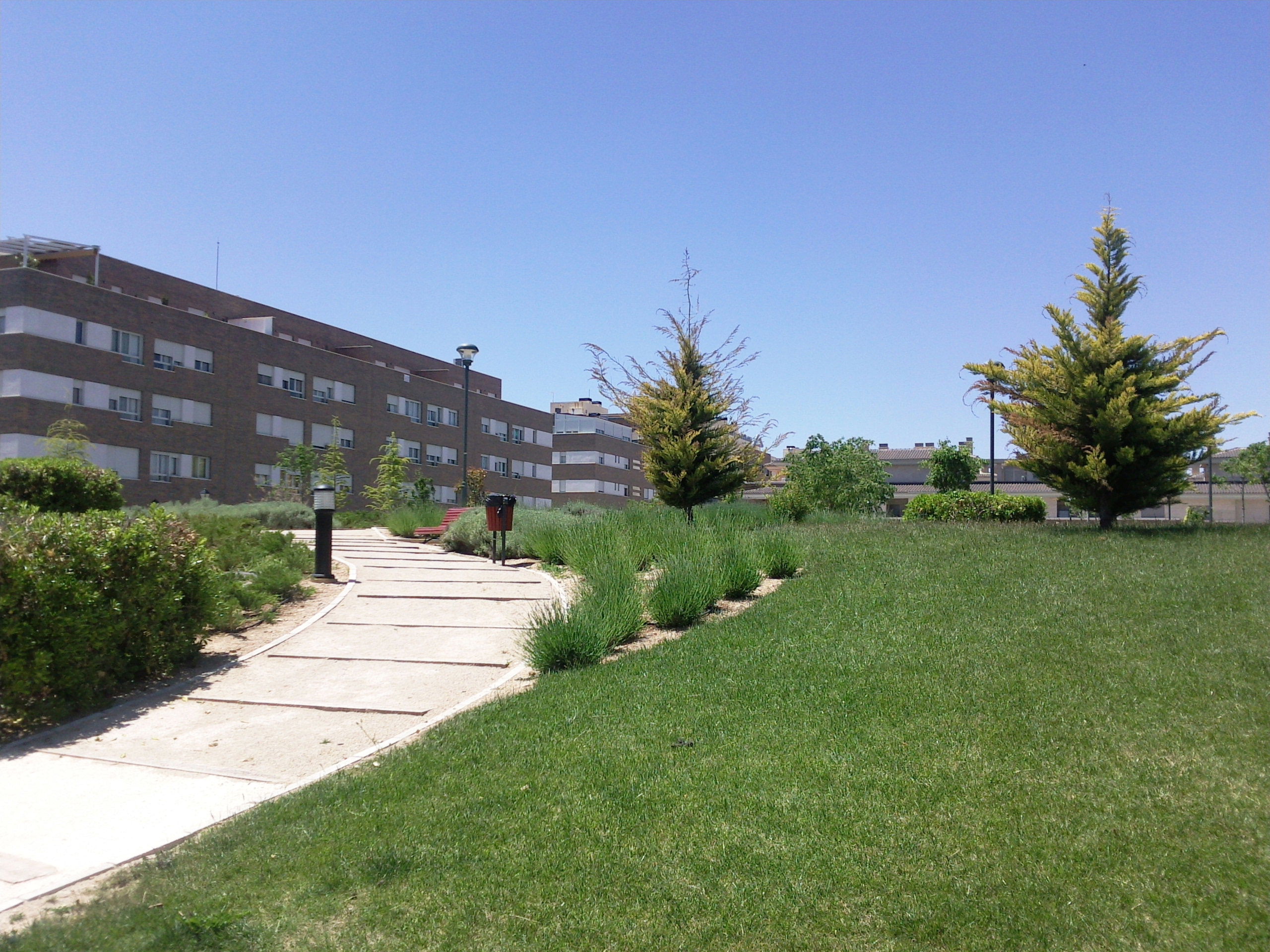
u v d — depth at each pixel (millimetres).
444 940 3502
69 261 41312
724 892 3695
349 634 9219
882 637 7258
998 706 5508
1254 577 8602
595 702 6297
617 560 9992
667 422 16391
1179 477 13898
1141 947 3154
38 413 34094
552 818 4477
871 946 3277
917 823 4133
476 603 10500
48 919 3812
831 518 20781
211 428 41688
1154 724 5051
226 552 11320
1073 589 8461
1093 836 3895
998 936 3281
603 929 3508
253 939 3562
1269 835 3791
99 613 7195
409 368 63500
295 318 53969
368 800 4895
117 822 4949
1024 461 14695
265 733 6457
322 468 38031
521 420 70000
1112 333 13789
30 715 6793
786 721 5562
